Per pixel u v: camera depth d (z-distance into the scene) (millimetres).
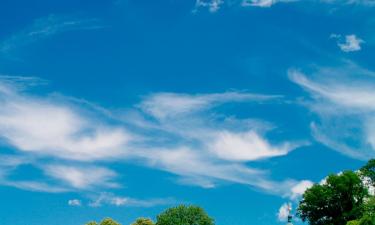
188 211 136625
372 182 120625
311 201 120812
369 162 122438
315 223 121375
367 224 92812
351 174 118875
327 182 121375
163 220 135750
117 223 152750
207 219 136625
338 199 119000
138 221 149500
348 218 113500
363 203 112812
